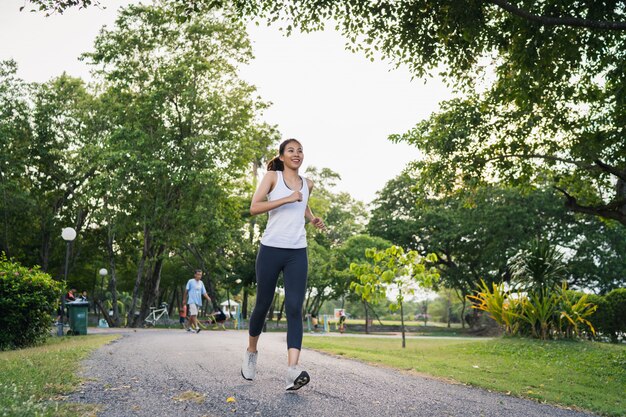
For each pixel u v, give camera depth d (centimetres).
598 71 1160
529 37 986
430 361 791
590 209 1254
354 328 4803
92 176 3591
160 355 670
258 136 3450
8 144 3538
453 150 1336
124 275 5134
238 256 3984
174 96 3072
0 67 3588
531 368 796
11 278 989
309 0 1062
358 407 353
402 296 1263
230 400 355
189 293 1667
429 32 1084
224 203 3334
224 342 962
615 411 428
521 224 3778
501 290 1409
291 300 381
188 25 3075
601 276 3738
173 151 3014
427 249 4453
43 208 3875
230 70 3247
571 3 955
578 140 1198
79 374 470
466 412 363
